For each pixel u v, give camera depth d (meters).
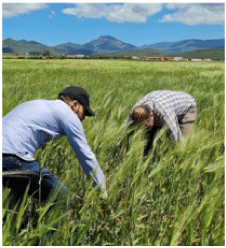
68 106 1.95
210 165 1.88
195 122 3.04
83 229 1.50
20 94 4.28
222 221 1.58
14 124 1.81
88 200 1.54
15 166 1.77
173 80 7.95
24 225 1.79
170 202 1.76
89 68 17.33
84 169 1.88
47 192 1.89
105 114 2.79
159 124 2.55
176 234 1.49
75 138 1.88
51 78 9.13
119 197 1.91
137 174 1.73
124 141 2.38
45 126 1.85
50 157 2.17
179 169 1.80
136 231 1.67
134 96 4.28
